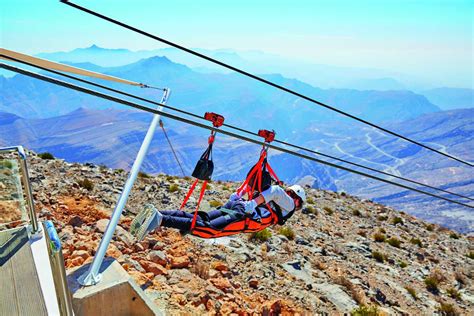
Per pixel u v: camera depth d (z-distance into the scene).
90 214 13.38
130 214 15.03
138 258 11.02
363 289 15.86
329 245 20.67
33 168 17.50
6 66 3.78
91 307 7.20
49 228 4.61
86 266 8.22
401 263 21.84
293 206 7.30
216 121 6.20
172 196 19.41
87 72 8.66
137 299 7.54
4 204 6.90
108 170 21.47
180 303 9.45
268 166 7.06
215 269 12.37
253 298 11.60
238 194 6.94
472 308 18.86
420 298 17.88
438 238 31.39
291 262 15.59
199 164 6.19
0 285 5.63
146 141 10.68
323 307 12.76
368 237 25.44
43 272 5.95
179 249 12.63
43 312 5.20
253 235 16.97
